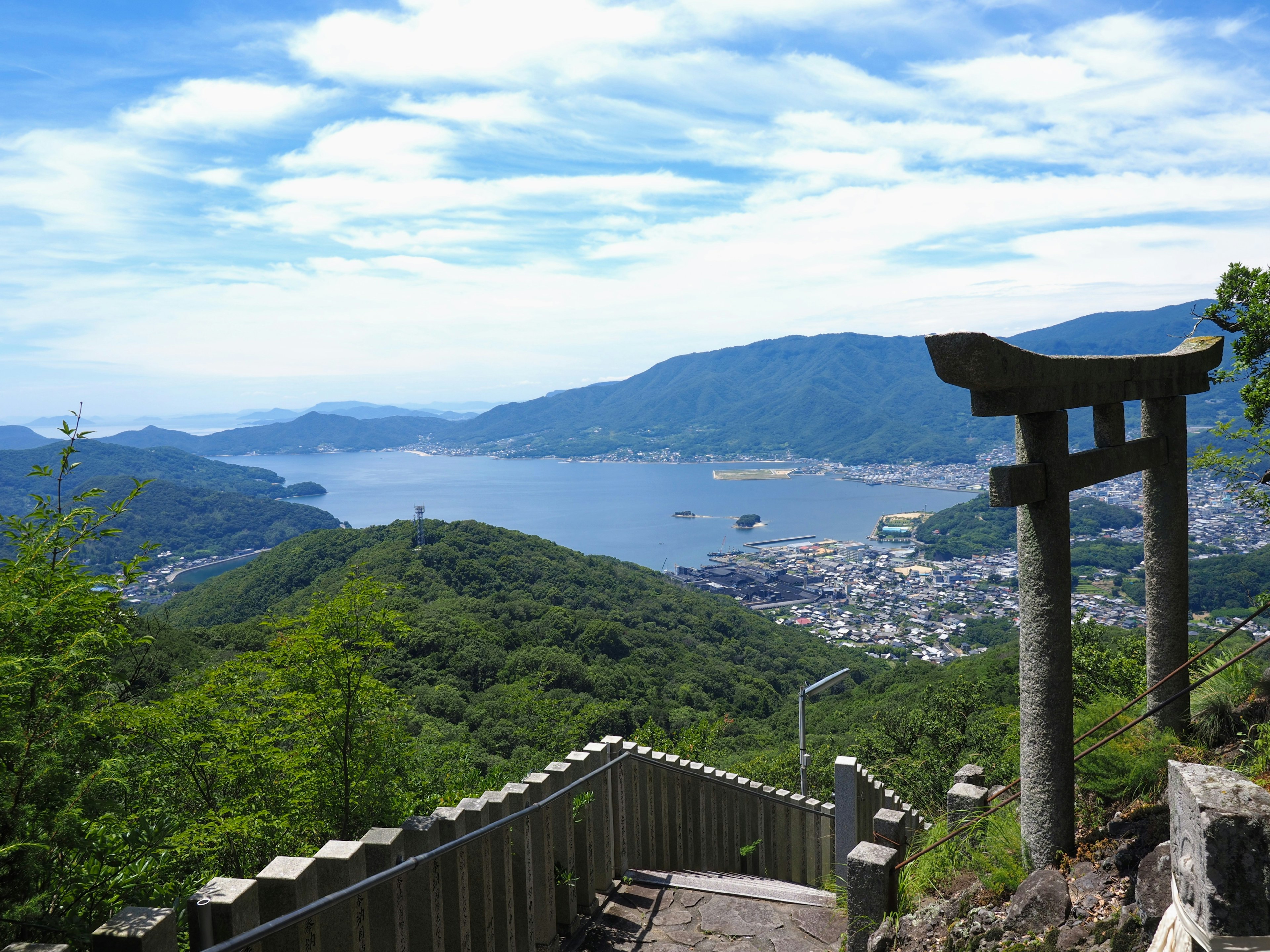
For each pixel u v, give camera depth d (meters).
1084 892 3.36
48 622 3.03
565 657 42.00
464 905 3.05
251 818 4.22
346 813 5.30
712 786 5.87
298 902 2.24
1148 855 2.99
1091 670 8.88
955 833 4.30
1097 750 4.49
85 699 3.19
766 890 4.64
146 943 1.79
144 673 5.23
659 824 5.25
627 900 4.50
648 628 70.06
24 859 2.60
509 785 3.59
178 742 4.59
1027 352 3.31
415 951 2.86
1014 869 3.81
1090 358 3.85
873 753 17.48
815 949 4.07
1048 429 3.61
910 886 4.45
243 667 5.65
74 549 3.41
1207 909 1.09
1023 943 3.20
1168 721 4.92
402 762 6.02
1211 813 1.08
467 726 23.98
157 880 3.21
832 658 74.69
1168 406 4.93
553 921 3.83
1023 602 3.78
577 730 21.84
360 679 5.63
